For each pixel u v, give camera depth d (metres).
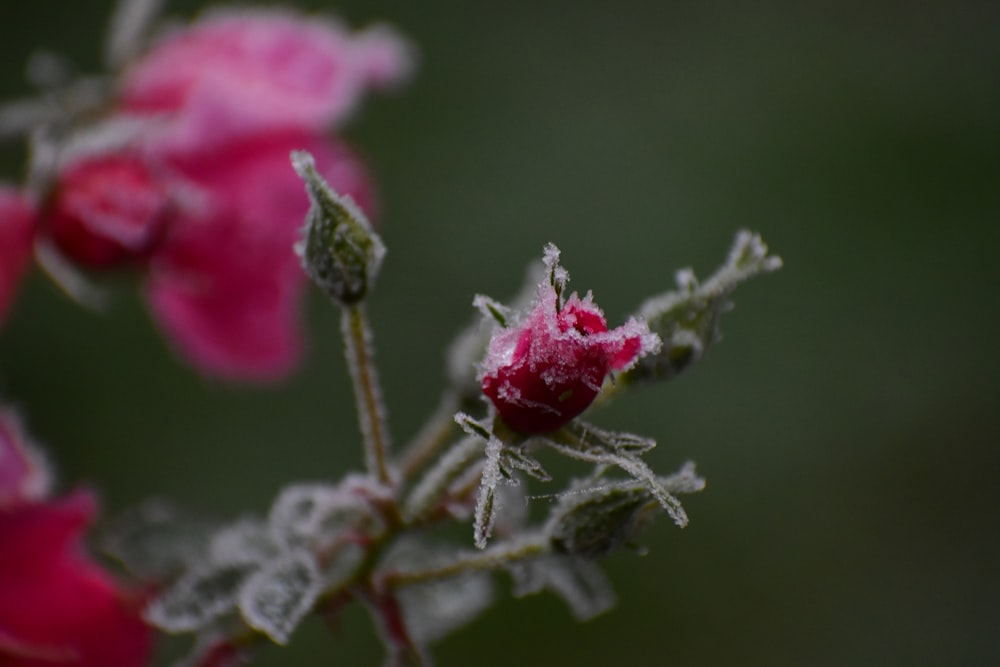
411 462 0.49
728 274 0.46
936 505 0.96
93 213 0.54
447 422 0.49
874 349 0.98
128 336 0.89
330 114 0.55
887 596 0.92
